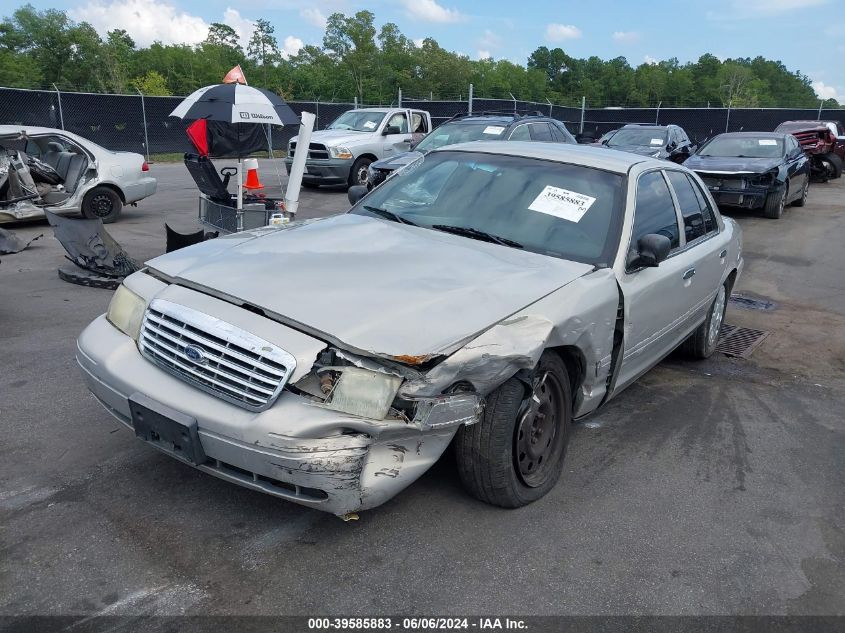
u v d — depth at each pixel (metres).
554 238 3.96
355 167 16.17
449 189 4.41
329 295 3.01
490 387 2.95
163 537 3.03
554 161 4.44
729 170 13.47
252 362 2.76
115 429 3.98
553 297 3.33
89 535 3.01
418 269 3.34
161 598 2.66
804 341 6.72
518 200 4.20
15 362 4.95
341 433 2.70
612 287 3.71
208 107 7.26
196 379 2.92
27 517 3.12
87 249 7.26
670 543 3.25
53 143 11.27
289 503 3.32
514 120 13.32
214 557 2.92
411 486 3.54
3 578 2.72
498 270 3.44
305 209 13.34
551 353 3.41
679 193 5.02
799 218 14.07
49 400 4.34
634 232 4.08
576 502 3.55
